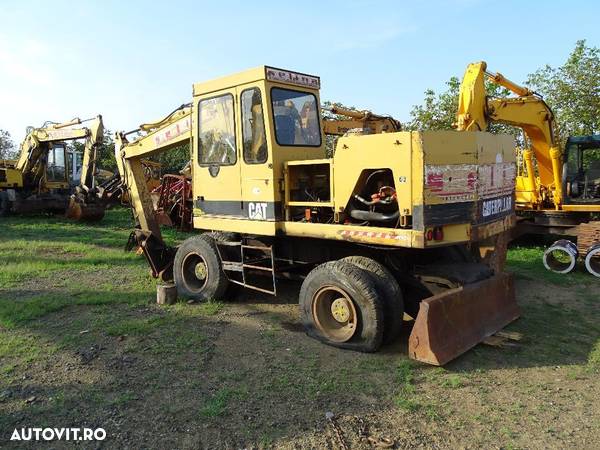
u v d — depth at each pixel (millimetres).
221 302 6602
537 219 10250
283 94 5879
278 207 5699
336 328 5195
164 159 29125
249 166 5910
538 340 5258
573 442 3383
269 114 5645
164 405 3861
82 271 8375
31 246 10680
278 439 3412
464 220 4902
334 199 5219
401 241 4668
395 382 4281
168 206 14289
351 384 4230
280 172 5715
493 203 5371
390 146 4695
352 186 5039
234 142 6070
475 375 4422
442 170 4648
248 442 3381
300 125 6070
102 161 31375
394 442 3387
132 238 9906
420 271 5305
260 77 5680
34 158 17688
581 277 8164
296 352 4941
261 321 5895
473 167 4973
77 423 3600
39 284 7465
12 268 8383
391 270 5383
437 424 3625
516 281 7918
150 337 5293
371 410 3814
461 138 4832
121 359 4703
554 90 15570
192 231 13828
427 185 4516
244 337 5355
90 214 16219
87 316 5953
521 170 11383
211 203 6465
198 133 6566
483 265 5684
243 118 5949
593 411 3789
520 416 3727
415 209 4551
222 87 6148
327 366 4613
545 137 10156
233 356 4828
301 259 6160
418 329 4629
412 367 4562
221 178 6293
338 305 5090
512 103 9406
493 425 3607
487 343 5016
